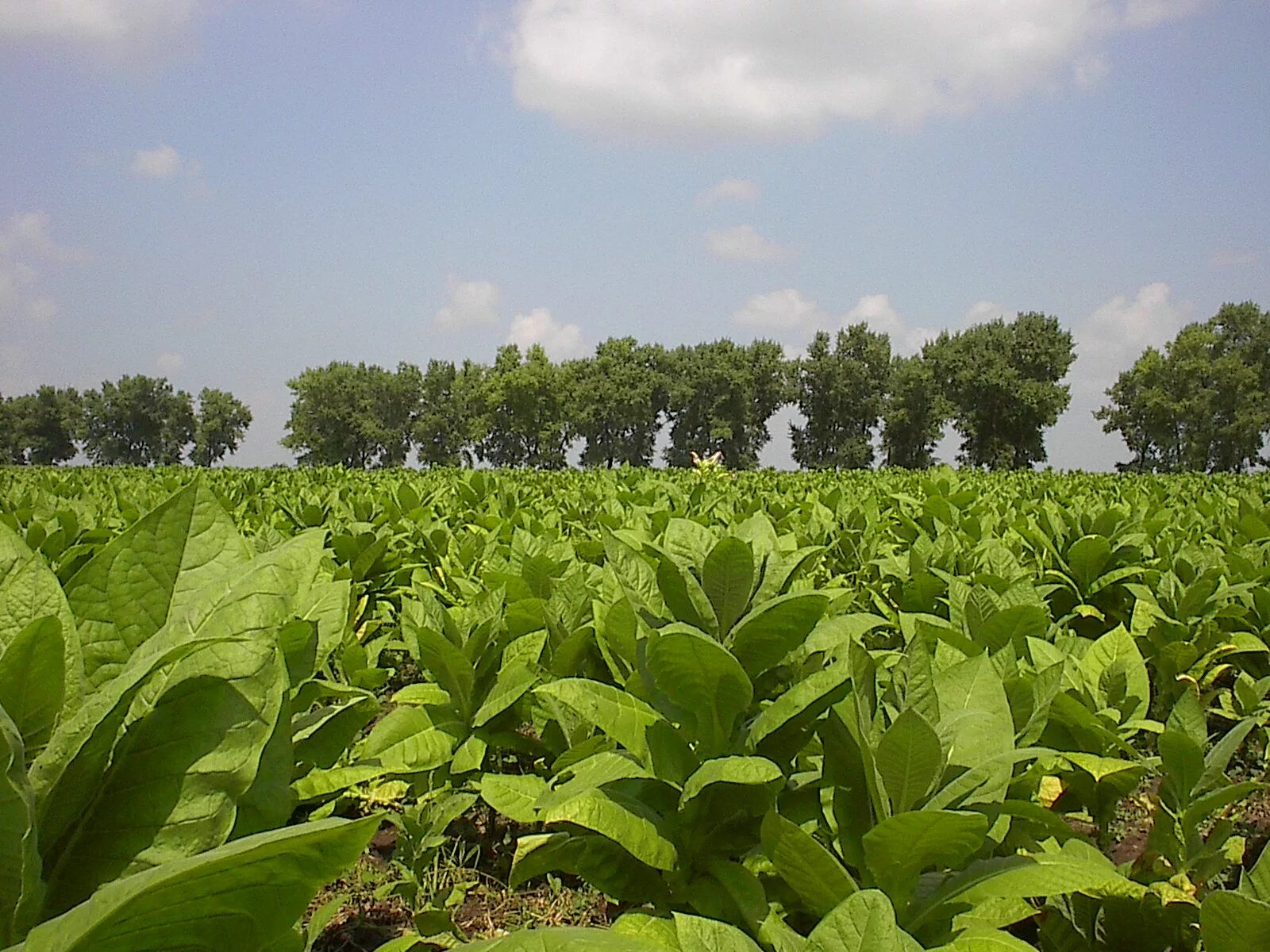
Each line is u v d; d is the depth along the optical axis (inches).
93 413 4192.9
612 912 159.2
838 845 105.9
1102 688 153.4
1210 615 224.5
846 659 111.0
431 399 3826.3
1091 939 119.6
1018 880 94.7
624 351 3617.1
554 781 132.2
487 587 209.5
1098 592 269.4
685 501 393.1
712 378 3422.7
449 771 170.1
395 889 148.2
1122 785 135.3
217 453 4392.2
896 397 3201.3
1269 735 196.7
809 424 3494.1
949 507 369.4
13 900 47.9
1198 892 119.1
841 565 316.5
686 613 123.3
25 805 47.3
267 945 52.1
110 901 42.1
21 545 63.0
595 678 166.1
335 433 3683.6
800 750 127.4
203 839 55.1
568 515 396.5
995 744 107.1
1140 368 3129.9
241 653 59.5
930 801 98.9
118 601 68.5
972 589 177.3
